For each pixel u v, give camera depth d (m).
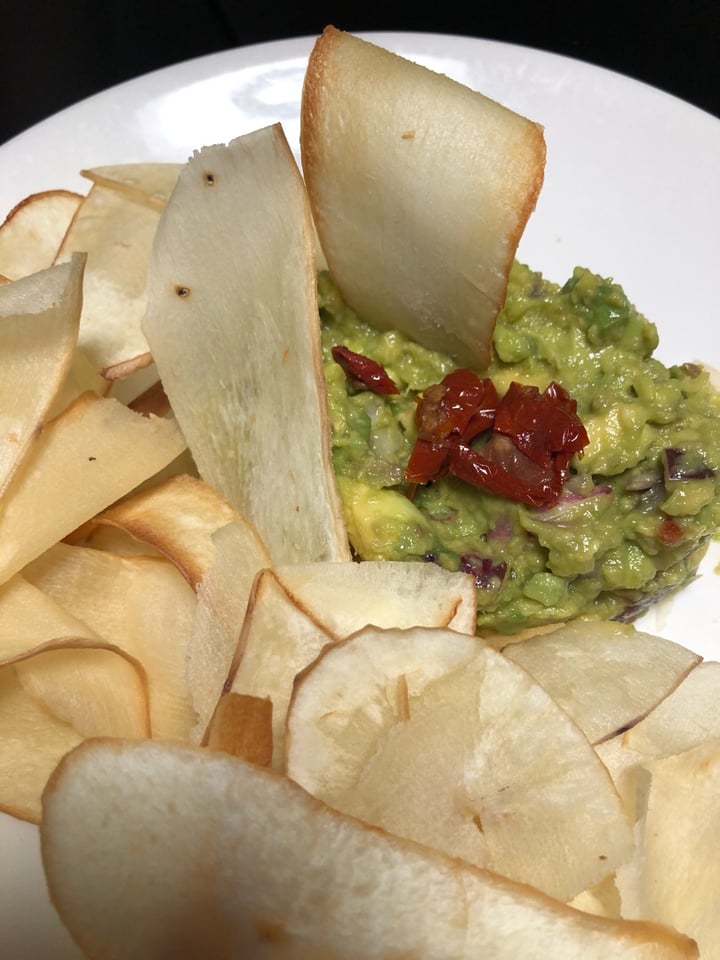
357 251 0.21
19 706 0.19
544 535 0.21
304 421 0.19
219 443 0.21
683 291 0.28
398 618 0.18
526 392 0.22
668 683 0.19
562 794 0.16
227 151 0.19
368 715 0.16
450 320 0.21
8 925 0.18
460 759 0.16
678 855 0.17
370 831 0.13
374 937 0.13
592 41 0.41
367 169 0.20
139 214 0.24
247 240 0.20
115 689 0.19
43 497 0.20
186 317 0.21
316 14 0.42
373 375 0.22
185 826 0.13
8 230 0.26
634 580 0.22
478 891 0.13
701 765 0.18
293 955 0.13
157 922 0.14
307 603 0.18
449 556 0.22
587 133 0.29
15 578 0.20
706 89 0.40
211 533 0.20
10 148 0.29
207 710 0.18
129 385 0.25
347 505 0.22
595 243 0.29
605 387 0.22
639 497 0.22
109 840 0.14
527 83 0.30
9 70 0.42
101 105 0.30
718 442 0.22
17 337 0.20
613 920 0.14
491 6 0.42
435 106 0.19
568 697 0.19
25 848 0.19
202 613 0.19
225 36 0.43
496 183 0.19
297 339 0.19
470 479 0.21
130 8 0.44
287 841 0.13
